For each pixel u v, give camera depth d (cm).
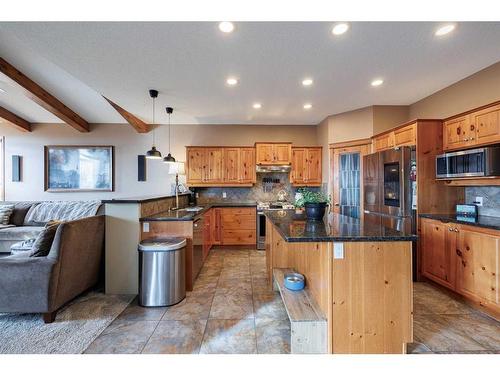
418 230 310
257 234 494
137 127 518
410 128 321
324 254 170
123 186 560
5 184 548
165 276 253
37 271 216
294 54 250
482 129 254
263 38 221
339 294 164
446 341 194
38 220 449
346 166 459
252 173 526
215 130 561
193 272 302
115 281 280
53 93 430
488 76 282
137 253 279
